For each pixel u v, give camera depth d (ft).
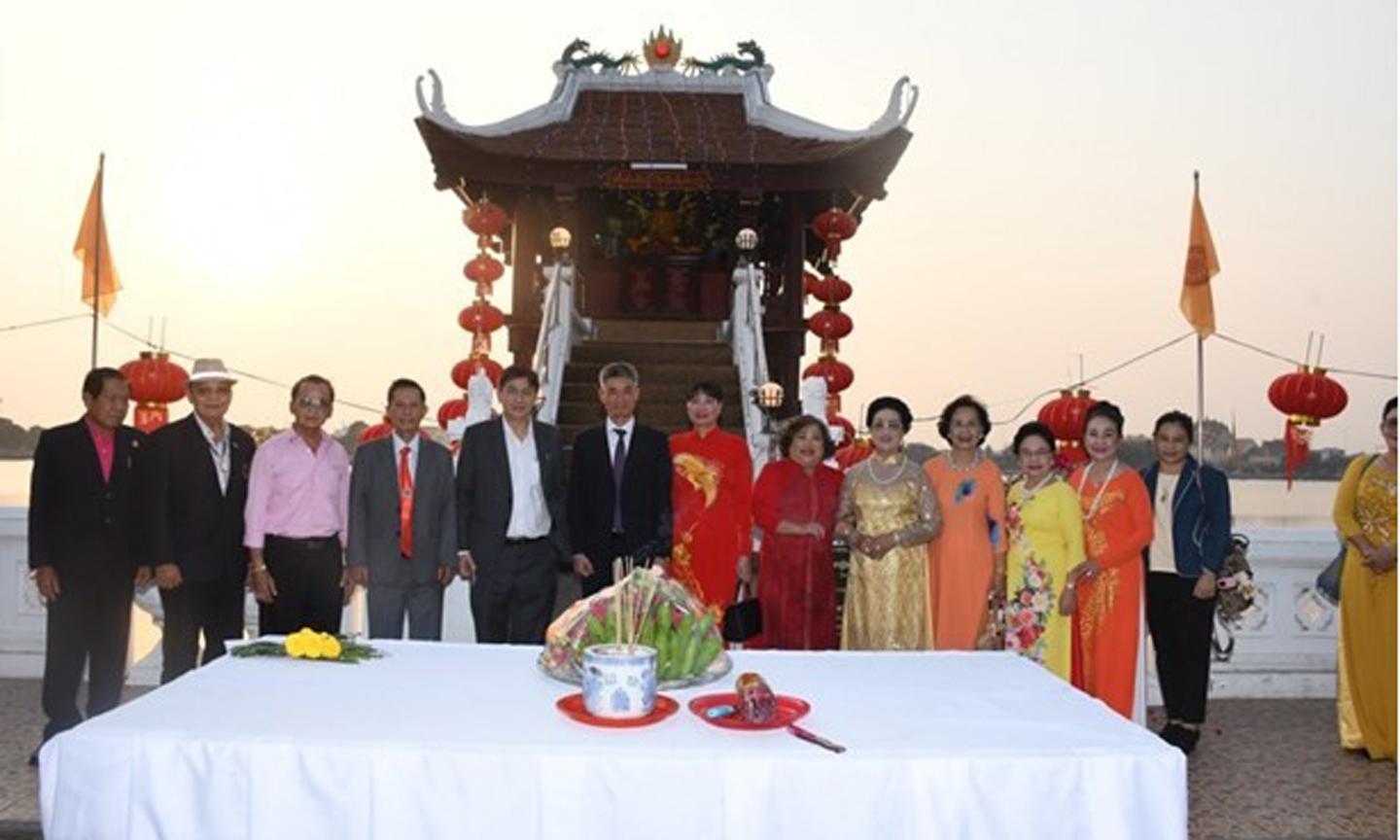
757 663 10.59
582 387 38.55
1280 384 31.94
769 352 51.67
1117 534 16.79
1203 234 28.53
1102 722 8.44
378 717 8.21
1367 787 16.48
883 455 16.87
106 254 31.35
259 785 7.39
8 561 22.66
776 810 7.31
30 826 13.67
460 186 51.31
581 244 53.67
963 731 8.15
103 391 16.47
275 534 16.92
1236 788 16.40
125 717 8.04
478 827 7.29
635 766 7.25
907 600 16.38
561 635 9.48
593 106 54.80
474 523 17.20
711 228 54.70
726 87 56.03
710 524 18.48
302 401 17.07
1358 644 18.13
